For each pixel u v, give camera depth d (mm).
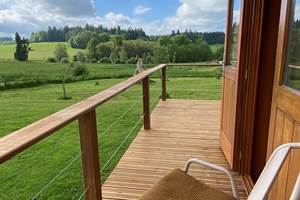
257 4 1875
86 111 1332
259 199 711
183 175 1396
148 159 2594
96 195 1541
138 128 3682
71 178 2797
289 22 1222
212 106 4887
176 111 4527
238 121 2139
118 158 2646
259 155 2148
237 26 2238
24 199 2508
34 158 3338
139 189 2047
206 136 3236
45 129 984
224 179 2170
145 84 3361
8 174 2992
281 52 1272
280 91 1287
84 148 1465
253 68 1996
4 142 842
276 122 1344
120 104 5633
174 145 2955
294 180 1087
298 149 1054
